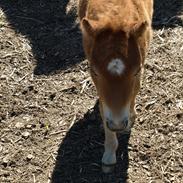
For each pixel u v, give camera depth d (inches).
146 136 89.2
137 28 72.9
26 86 100.0
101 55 72.0
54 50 108.3
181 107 93.8
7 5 121.8
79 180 83.8
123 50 71.5
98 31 73.4
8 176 85.3
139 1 81.2
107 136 82.7
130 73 71.5
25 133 91.5
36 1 122.3
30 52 108.0
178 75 100.0
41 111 95.3
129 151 87.0
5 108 96.0
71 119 93.4
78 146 88.7
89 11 80.7
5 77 102.2
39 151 88.6
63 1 121.7
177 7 117.2
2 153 88.5
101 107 80.7
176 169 84.4
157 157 86.1
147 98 95.7
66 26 114.4
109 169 84.1
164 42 107.5
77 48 108.2
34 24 115.7
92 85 99.0
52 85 100.0
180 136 89.1
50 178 84.5
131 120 89.5
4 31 113.7
